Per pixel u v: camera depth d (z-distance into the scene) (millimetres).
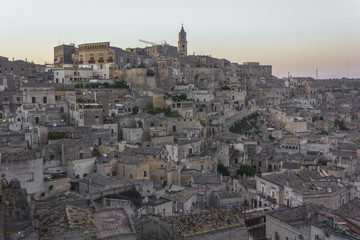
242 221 58656
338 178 104438
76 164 98000
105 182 83875
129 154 111062
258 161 142500
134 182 82938
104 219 47812
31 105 139000
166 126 155375
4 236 48094
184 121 161000
